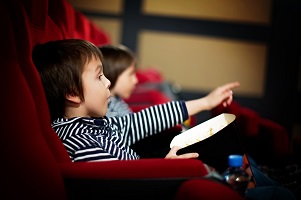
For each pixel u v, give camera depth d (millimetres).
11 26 716
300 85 3580
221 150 987
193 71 3643
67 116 938
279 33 3580
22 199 641
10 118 662
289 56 3586
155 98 2145
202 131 965
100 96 939
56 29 1133
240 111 1915
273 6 3564
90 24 2000
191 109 1178
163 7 3602
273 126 1756
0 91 668
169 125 1156
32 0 904
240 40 3604
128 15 3598
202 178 628
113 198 647
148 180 638
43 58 921
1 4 714
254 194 892
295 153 1381
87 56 927
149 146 1171
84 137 852
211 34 3609
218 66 3633
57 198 640
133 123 1134
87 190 650
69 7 1369
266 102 3615
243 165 1041
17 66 708
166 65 3652
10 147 651
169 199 640
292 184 1129
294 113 3594
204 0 3592
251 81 3617
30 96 711
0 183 642
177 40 3631
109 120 1098
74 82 905
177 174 641
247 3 3578
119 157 889
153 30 3621
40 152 666
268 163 1668
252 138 1806
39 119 760
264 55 3604
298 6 3547
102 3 3584
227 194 586
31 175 647
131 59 1758
